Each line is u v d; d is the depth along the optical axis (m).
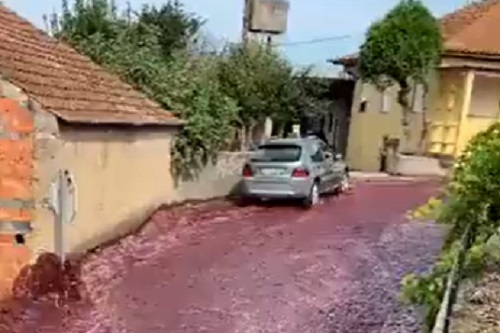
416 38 29.91
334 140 37.97
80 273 13.14
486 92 32.78
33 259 12.47
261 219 19.05
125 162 16.41
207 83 21.73
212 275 13.35
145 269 13.72
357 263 14.16
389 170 31.25
